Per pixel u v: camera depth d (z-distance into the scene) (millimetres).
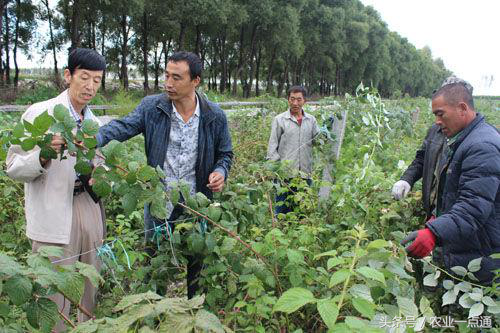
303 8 45219
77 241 2553
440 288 2572
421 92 99312
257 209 2846
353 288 1668
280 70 50656
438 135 2818
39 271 1368
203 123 2791
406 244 2426
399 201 3125
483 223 2289
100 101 11852
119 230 3211
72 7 27797
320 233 3037
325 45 49781
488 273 2385
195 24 30359
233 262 2385
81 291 1530
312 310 2420
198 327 1242
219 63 44656
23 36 30844
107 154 2062
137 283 2666
